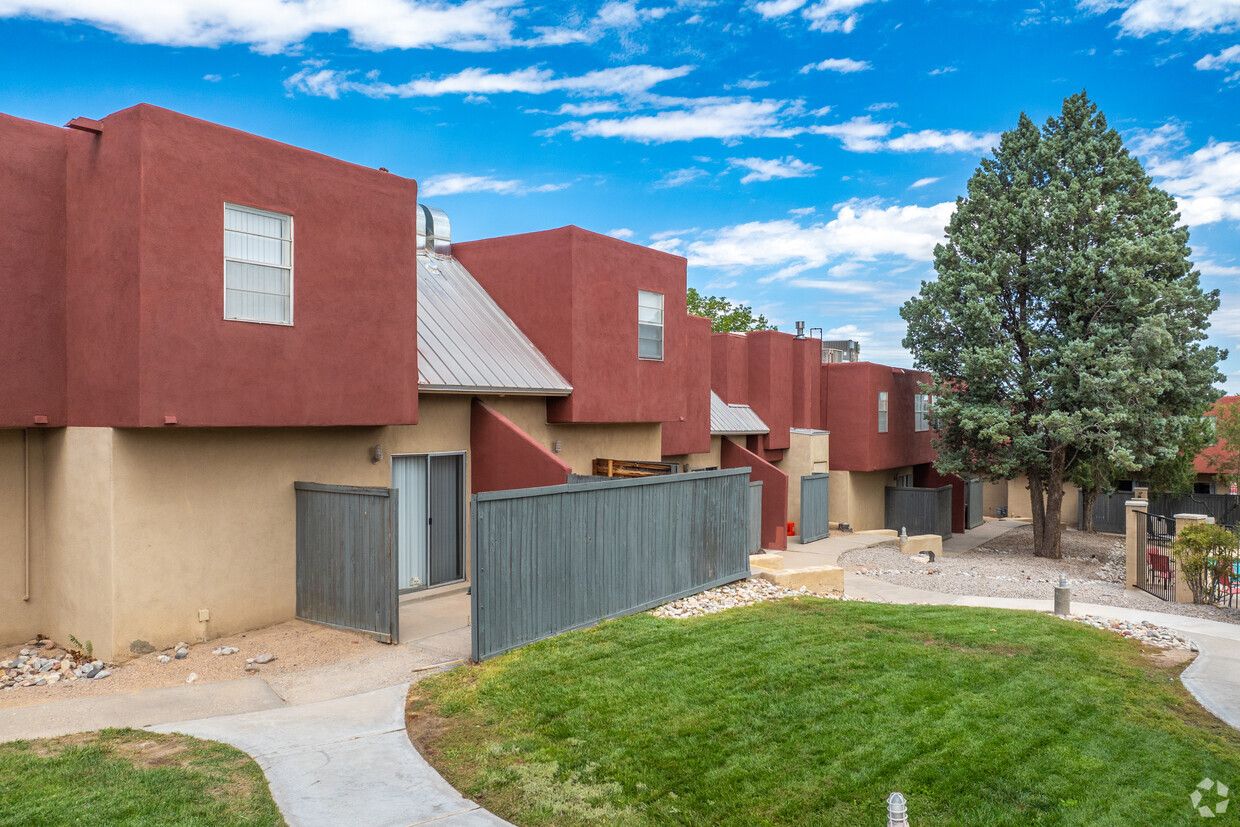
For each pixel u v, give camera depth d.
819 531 27.34
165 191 8.87
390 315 11.52
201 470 10.00
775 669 9.09
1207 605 15.82
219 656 9.56
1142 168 24.22
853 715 7.80
